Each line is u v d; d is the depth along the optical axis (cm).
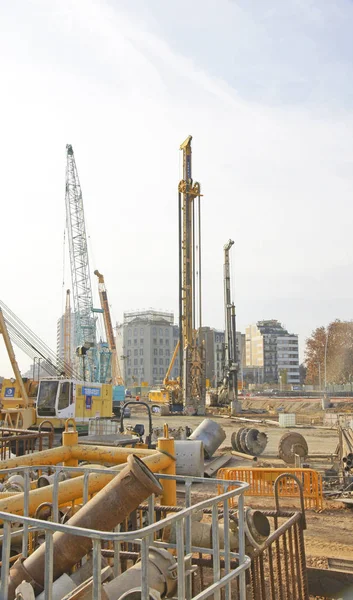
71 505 576
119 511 381
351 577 613
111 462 643
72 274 9150
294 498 1366
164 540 514
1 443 1095
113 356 10525
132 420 4797
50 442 1128
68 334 14912
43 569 374
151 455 599
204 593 357
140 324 19488
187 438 2097
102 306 10631
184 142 5844
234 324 6556
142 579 306
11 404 2881
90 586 355
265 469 1409
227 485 474
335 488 1495
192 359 5712
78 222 9225
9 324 3198
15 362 2906
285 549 533
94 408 3078
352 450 1631
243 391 12275
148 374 18975
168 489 600
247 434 2294
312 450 2562
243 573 405
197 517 511
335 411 5981
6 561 338
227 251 6612
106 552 493
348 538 1039
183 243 5825
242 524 420
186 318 5797
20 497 516
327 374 11362
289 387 13325
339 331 11444
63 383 2844
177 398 5953
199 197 5847
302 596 552
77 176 9356
